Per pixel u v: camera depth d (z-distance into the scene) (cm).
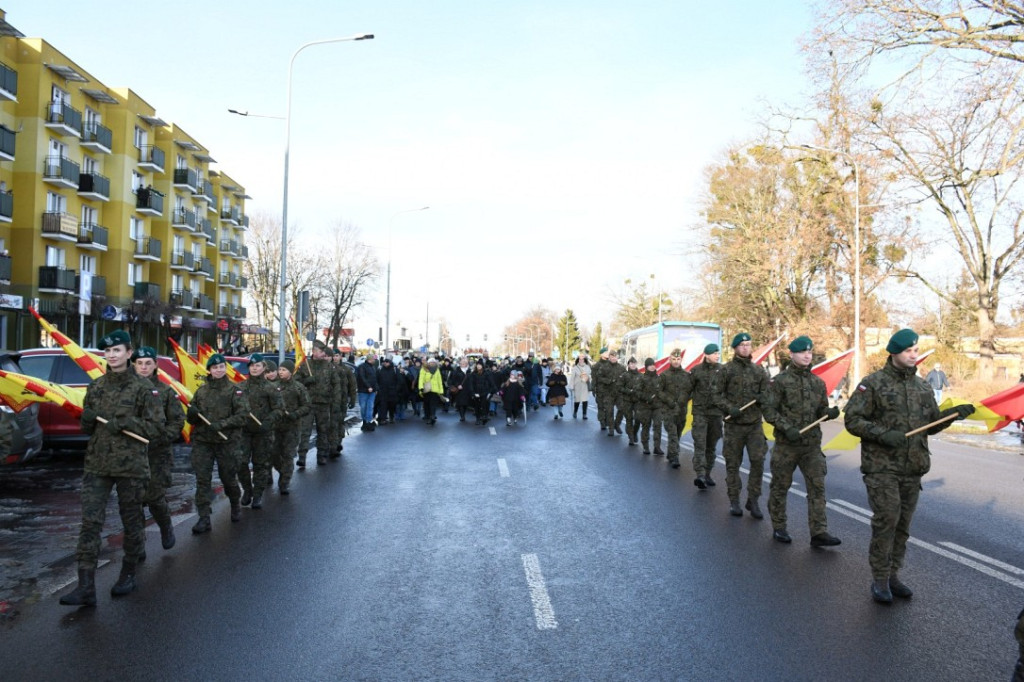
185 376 1080
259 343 6069
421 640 468
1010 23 2006
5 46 3506
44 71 3653
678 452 1218
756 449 823
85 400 559
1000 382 2884
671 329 2947
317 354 1266
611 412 1756
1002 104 2030
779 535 720
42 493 962
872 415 555
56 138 3778
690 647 454
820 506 704
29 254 3584
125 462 549
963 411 545
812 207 3500
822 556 661
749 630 480
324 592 561
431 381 1988
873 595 543
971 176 2473
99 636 471
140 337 4078
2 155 3234
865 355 3575
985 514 859
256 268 6719
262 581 588
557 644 461
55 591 561
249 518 825
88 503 538
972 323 4591
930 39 2091
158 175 4891
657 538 728
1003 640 465
